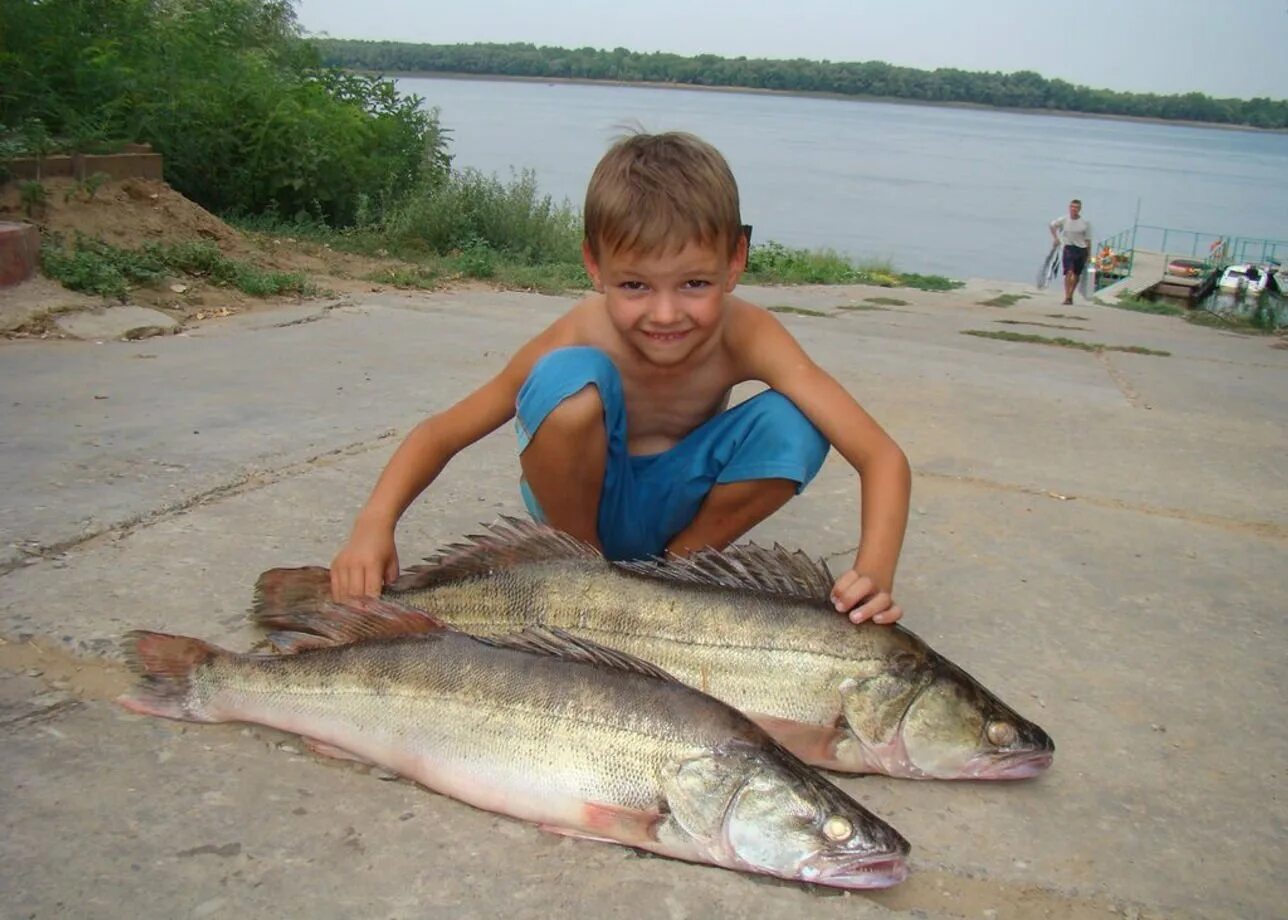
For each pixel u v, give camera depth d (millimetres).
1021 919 2295
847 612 2766
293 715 2664
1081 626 3752
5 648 3055
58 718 2750
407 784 2582
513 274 13430
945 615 3756
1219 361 11375
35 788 2459
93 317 7766
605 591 2873
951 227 75812
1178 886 2426
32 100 12055
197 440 5109
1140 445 6543
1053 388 8391
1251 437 7031
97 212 10141
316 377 6711
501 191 17031
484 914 2166
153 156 11516
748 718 2508
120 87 13406
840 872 2275
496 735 2461
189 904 2137
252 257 11156
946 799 2680
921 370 8758
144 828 2350
